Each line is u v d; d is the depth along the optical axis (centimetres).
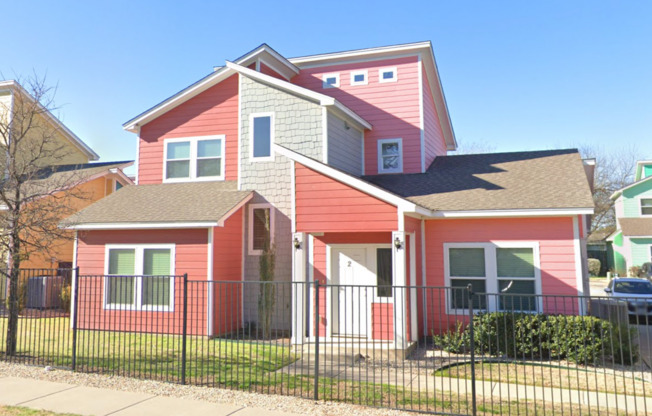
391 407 691
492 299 1234
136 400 716
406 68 1747
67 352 1058
